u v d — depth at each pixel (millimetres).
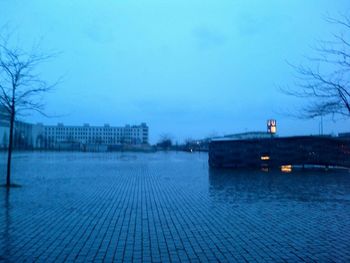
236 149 33969
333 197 15477
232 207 13102
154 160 54062
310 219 10961
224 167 34281
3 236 8930
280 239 8672
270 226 10047
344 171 28750
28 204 13648
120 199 15055
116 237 8859
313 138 30766
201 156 72688
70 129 183625
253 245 8164
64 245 8148
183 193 17000
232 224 10305
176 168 34938
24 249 7840
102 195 16266
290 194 16469
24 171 30453
